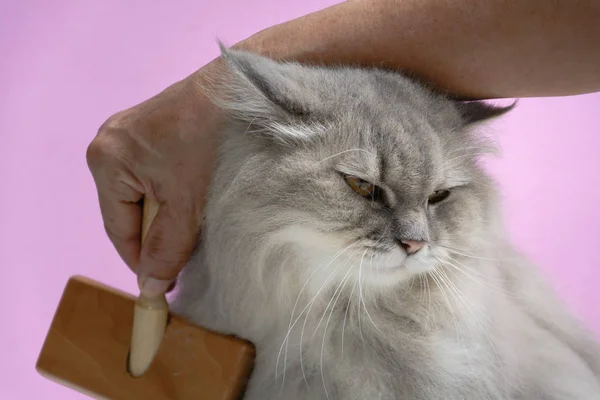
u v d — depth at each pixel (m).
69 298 0.98
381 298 0.97
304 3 1.77
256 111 0.91
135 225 1.01
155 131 0.94
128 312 0.95
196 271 1.01
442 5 0.93
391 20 0.96
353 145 0.91
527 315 1.11
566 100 1.87
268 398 0.91
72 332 0.97
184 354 0.91
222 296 0.94
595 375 1.14
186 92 0.96
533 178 1.88
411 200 0.94
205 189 0.95
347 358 0.93
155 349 0.92
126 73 1.74
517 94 1.01
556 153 1.88
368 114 0.93
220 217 0.92
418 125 0.95
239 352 0.89
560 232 1.88
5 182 1.74
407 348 0.95
